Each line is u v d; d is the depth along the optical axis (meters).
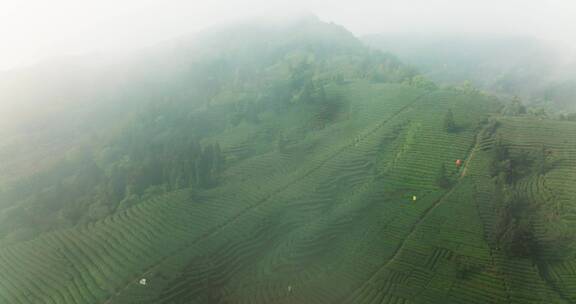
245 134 108.00
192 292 53.22
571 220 59.00
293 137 102.81
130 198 80.56
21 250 68.94
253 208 73.12
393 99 106.25
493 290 49.41
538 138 76.88
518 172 70.31
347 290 51.88
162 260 60.59
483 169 73.44
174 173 87.44
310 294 51.81
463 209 65.12
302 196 75.38
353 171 82.00
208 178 86.06
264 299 51.53
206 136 114.81
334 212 69.62
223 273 56.94
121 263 61.03
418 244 58.88
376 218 66.69
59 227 76.69
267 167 89.19
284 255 59.31
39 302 55.41
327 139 97.31
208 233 66.69
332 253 59.44
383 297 49.97
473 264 53.75
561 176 67.00
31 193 94.56
